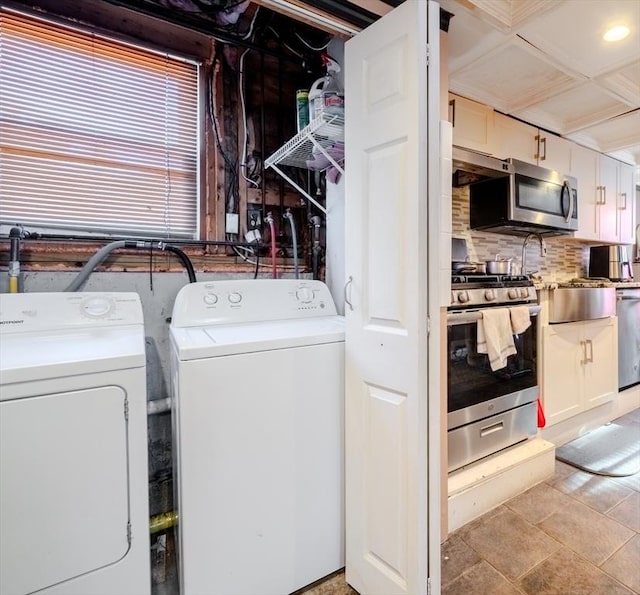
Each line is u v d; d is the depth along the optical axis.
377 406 1.26
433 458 1.15
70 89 1.59
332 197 1.95
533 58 1.84
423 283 1.12
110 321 1.35
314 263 2.06
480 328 1.79
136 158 1.74
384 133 1.21
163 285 1.75
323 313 1.79
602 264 3.34
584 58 1.83
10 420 0.88
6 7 1.46
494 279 2.00
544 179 2.45
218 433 1.16
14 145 1.50
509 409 1.98
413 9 1.10
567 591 1.33
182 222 1.86
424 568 1.14
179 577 1.29
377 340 1.25
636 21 1.56
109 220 1.69
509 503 1.83
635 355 3.07
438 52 1.13
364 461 1.31
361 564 1.33
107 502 0.99
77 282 1.50
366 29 1.27
